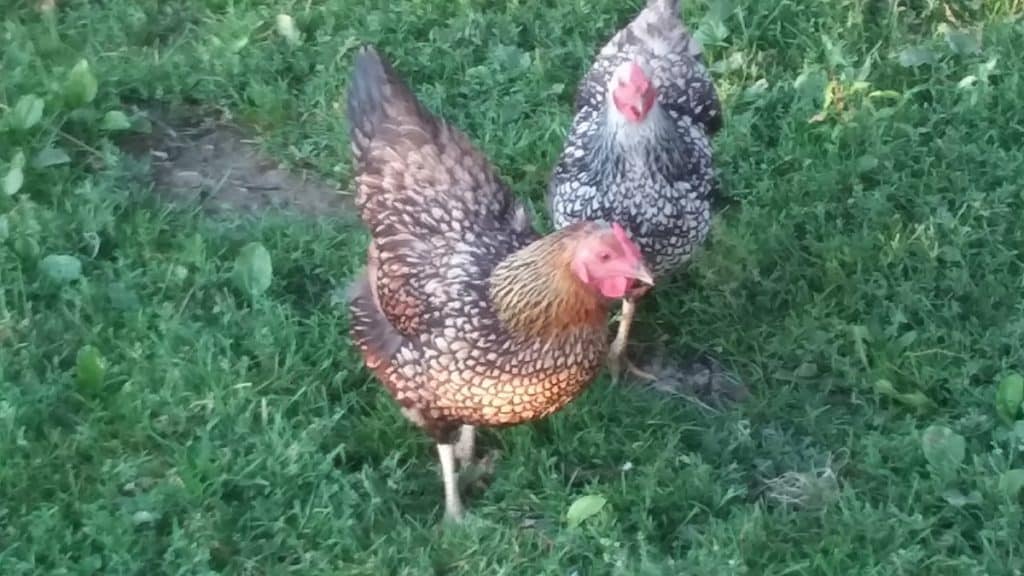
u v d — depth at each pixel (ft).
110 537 7.06
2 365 7.63
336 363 7.92
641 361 8.25
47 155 8.68
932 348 8.13
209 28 9.75
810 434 7.86
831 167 9.00
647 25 8.24
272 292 8.25
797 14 9.93
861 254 8.51
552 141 9.05
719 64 9.64
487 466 7.61
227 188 8.98
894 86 9.64
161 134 9.23
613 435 7.72
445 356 7.00
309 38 9.73
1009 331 8.16
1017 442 7.62
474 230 7.21
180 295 8.13
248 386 7.66
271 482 7.34
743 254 8.52
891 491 7.50
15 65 9.24
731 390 8.13
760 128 9.28
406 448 7.63
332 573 7.08
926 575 7.20
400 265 7.16
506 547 7.23
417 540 7.26
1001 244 8.65
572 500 7.40
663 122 7.63
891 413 7.91
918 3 10.18
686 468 7.59
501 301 6.89
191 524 7.14
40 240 8.25
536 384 6.98
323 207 8.92
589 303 6.86
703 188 7.88
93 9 9.84
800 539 7.34
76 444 7.44
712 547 7.23
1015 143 9.25
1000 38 9.85
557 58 9.60
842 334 8.21
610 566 7.17
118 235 8.41
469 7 9.86
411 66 9.53
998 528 7.30
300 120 9.31
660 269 7.95
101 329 7.92
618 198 7.67
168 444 7.50
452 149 7.34
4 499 7.22
